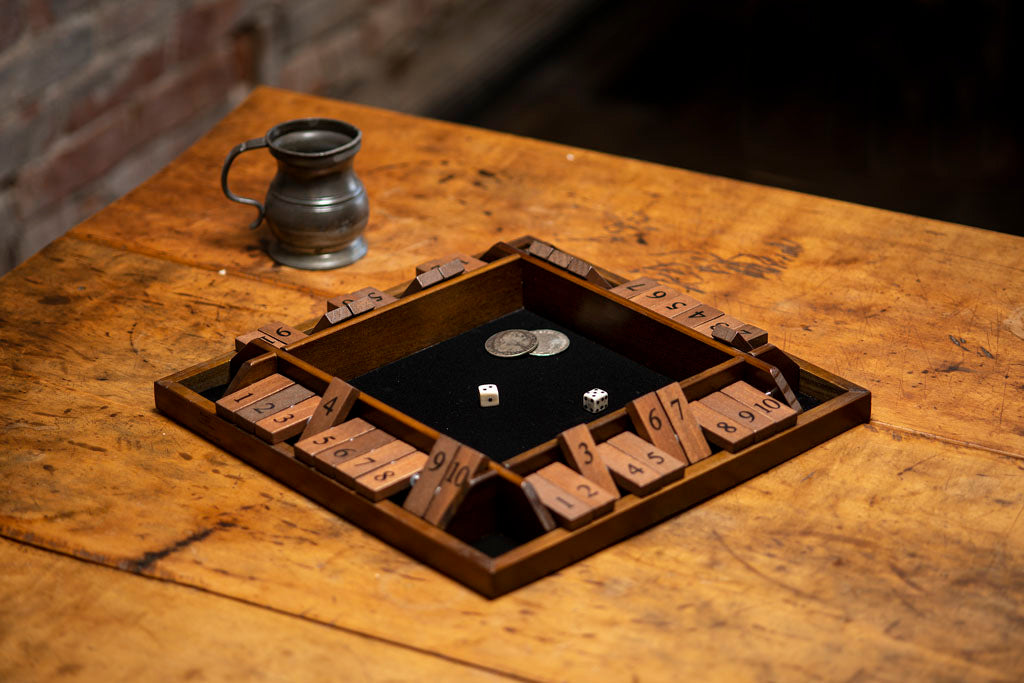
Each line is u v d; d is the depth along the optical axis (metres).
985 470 1.45
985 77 3.44
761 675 1.29
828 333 1.60
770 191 1.82
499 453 1.44
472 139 1.93
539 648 1.31
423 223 1.78
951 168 3.06
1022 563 1.37
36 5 2.12
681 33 3.82
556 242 1.74
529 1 3.80
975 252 1.71
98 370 1.57
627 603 1.34
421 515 1.37
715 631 1.32
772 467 1.45
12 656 1.31
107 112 2.29
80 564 1.37
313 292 1.67
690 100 3.43
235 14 2.50
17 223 2.19
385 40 3.10
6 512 1.42
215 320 1.63
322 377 1.46
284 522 1.41
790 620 1.33
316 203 1.67
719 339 1.50
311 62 2.80
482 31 3.59
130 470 1.46
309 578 1.36
